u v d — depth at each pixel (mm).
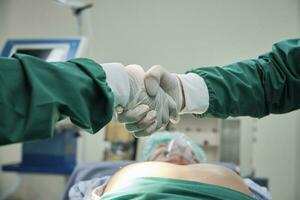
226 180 1184
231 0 2848
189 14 2924
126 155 2668
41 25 3203
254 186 1547
